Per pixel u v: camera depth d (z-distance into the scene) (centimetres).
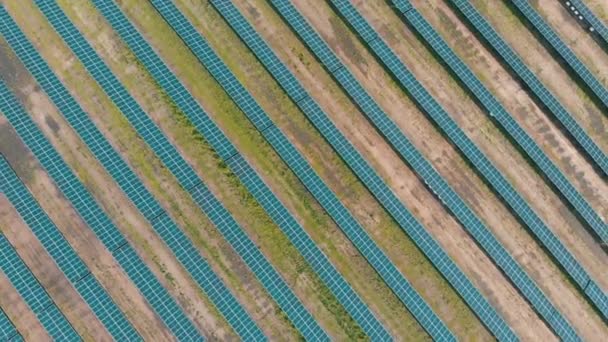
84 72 3366
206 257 3203
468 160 3488
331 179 3394
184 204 3250
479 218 3428
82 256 3138
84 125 3275
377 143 3469
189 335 3080
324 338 3138
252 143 3388
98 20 3459
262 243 3253
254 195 3281
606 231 3438
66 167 3216
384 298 3262
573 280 3391
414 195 3422
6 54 3334
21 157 3212
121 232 3184
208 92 3441
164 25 3519
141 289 3097
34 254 3114
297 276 3234
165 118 3356
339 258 3291
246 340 3092
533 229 3391
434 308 3284
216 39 3538
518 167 3519
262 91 3481
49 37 3400
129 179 3231
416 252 3344
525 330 3309
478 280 3350
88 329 3064
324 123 3428
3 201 3144
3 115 3241
